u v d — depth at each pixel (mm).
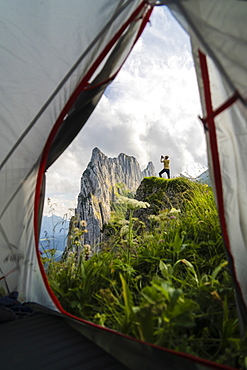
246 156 2137
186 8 2076
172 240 3861
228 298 2447
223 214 2217
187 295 2514
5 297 2881
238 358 1760
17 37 2926
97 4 2648
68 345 2211
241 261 2197
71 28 2713
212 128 2174
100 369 1902
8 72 2895
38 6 2920
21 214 2885
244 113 2004
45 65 2768
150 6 2420
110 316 2496
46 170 2969
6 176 2865
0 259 2990
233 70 1958
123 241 3807
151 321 1969
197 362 1711
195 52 2246
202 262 3254
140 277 3068
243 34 1970
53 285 3076
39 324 2574
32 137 2777
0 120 2869
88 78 2539
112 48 2611
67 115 2789
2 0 3066
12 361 2002
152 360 1869
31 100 2779
